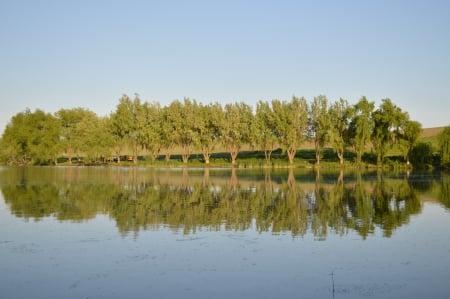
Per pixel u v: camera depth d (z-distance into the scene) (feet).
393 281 61.21
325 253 75.41
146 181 221.05
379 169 338.95
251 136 382.83
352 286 59.21
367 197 151.33
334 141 353.31
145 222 103.24
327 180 226.79
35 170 335.47
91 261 70.74
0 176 257.96
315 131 375.45
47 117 408.87
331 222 103.30
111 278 62.64
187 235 88.94
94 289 58.39
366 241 84.12
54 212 118.62
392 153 398.01
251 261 70.49
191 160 450.30
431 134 496.64
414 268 67.05
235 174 280.92
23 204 134.31
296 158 416.46
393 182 213.25
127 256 73.46
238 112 393.09
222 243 82.12
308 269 66.44
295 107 371.76
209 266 67.82
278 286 59.26
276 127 374.43
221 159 438.81
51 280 61.93
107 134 417.49
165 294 56.54
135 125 424.05
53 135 405.18
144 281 61.31
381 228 96.53
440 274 64.18
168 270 66.03
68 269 66.69
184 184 203.41
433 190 174.81
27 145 401.29
